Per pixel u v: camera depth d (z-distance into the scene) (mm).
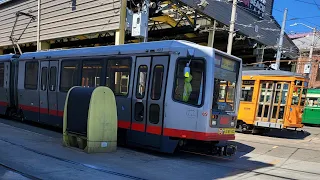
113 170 6547
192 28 18312
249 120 15109
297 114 14398
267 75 14812
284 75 14383
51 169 6309
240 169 7520
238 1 18938
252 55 27078
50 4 20141
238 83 9086
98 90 8211
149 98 8508
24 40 23188
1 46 26438
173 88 8125
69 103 8766
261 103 14914
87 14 17141
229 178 6539
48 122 11984
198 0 16109
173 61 8195
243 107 15398
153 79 8523
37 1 21469
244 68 16781
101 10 16203
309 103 21359
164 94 8188
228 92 8742
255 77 15117
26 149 8000
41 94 12375
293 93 14234
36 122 13727
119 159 7648
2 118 15219
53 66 11930
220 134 8219
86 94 8367
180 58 8148
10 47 26750
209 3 16938
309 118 21219
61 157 7379
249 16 21453
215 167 7566
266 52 26828
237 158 9062
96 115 8125
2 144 8422
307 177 7094
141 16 12648
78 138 8406
